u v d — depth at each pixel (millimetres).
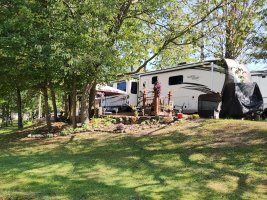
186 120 16078
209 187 7969
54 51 14242
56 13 15195
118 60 15961
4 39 13742
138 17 18562
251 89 16875
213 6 18234
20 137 18500
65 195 7602
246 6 18609
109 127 16797
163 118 16375
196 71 18828
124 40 16766
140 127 15906
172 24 18141
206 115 18031
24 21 14156
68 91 20641
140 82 22953
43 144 14820
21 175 9359
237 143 11492
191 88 19094
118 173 9336
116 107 25250
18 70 16859
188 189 7863
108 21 16109
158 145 12547
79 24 14664
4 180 8930
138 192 7727
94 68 16031
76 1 15242
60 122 22906
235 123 13953
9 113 46406
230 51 19953
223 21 18484
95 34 15273
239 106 16391
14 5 14750
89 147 13312
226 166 9555
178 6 18000
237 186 8000
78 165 10328
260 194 7461
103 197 7430
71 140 14984
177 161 10352
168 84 20656
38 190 7996
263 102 18109
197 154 10867
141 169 9664
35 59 15109
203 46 19641
